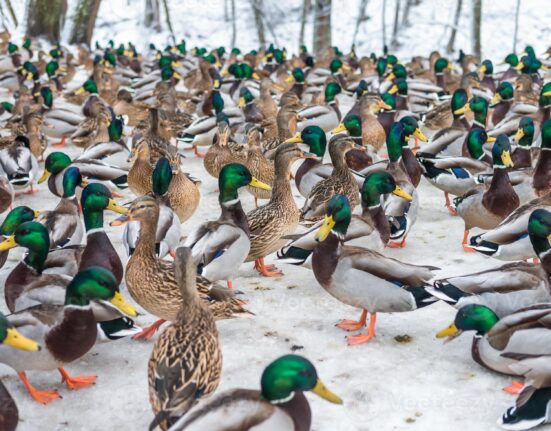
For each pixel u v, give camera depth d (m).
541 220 1.73
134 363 1.63
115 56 6.99
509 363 1.47
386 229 2.07
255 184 1.97
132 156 2.63
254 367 1.60
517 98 4.50
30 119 3.22
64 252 1.84
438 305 1.90
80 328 1.43
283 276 2.12
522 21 9.76
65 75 6.24
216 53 8.04
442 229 2.50
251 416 1.12
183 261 1.35
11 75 5.33
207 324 1.35
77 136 3.47
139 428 1.40
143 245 1.65
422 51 9.51
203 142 3.43
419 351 1.67
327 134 4.16
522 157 2.87
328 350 1.67
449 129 3.12
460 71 7.27
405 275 1.63
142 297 1.66
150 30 10.38
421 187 3.03
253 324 1.80
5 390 1.26
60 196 2.60
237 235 1.85
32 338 1.41
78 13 8.79
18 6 10.43
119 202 2.81
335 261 1.68
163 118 3.48
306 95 5.07
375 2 10.52
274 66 6.98
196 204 2.43
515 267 1.61
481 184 2.33
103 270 1.43
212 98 4.04
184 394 1.22
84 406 1.47
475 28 8.10
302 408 1.17
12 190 2.43
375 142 3.40
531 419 1.33
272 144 3.11
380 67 5.69
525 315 1.43
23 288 1.67
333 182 2.39
